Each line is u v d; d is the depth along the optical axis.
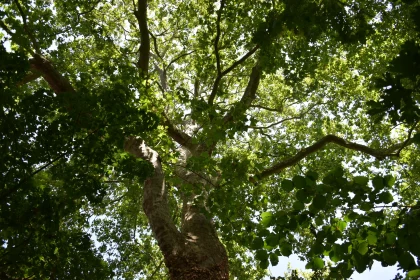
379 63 14.26
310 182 4.56
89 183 6.47
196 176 10.01
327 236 4.81
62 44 12.09
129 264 14.77
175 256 7.40
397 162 16.17
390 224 4.66
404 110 3.78
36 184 6.23
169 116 12.78
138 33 16.75
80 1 12.17
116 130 6.46
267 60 11.36
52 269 6.06
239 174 8.55
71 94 6.15
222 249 7.92
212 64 13.47
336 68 15.16
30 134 6.07
